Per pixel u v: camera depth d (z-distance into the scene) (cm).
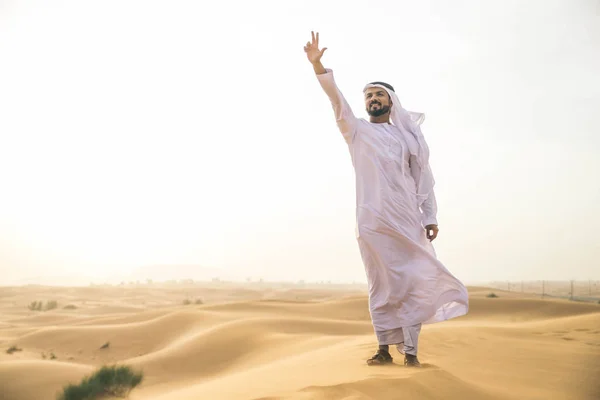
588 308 3697
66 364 1702
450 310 521
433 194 568
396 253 522
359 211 536
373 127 550
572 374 626
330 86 530
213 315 3162
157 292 11325
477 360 698
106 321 3631
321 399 337
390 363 528
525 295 8000
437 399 379
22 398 1330
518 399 448
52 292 10038
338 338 1833
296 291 13600
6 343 2684
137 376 1077
